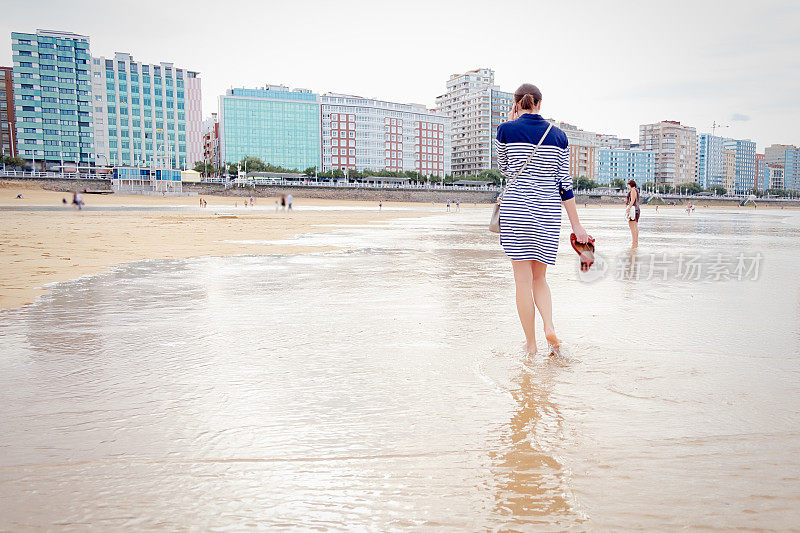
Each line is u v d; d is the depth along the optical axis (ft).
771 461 6.10
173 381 9.02
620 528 4.80
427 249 38.22
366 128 546.26
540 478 5.71
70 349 11.16
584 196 520.42
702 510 5.09
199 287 20.15
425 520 4.95
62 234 54.49
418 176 535.19
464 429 7.00
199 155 450.30
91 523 4.87
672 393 8.34
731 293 18.98
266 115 513.04
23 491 5.40
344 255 33.50
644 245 43.16
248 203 294.05
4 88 463.42
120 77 411.34
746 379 9.04
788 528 4.81
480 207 360.69
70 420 7.27
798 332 12.70
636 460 6.12
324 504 5.23
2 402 7.95
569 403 7.93
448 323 13.79
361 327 13.32
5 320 14.15
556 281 22.03
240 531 4.77
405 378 9.18
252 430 6.98
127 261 29.63
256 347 11.35
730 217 163.73
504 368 9.75
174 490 5.47
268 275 23.73
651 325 13.53
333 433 6.88
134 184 351.87
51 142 393.70
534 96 11.94
